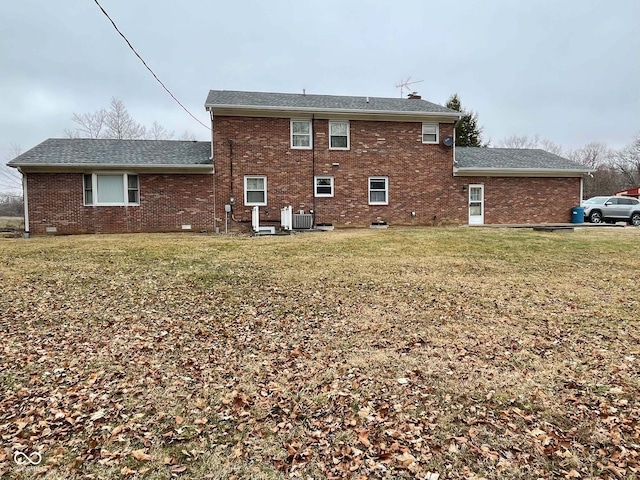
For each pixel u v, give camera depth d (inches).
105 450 109.4
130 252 413.1
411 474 99.0
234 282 299.9
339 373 158.2
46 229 597.3
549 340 192.9
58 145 653.3
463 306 248.4
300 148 673.6
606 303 255.1
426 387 145.8
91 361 169.3
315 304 250.7
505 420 123.7
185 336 198.5
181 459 105.7
